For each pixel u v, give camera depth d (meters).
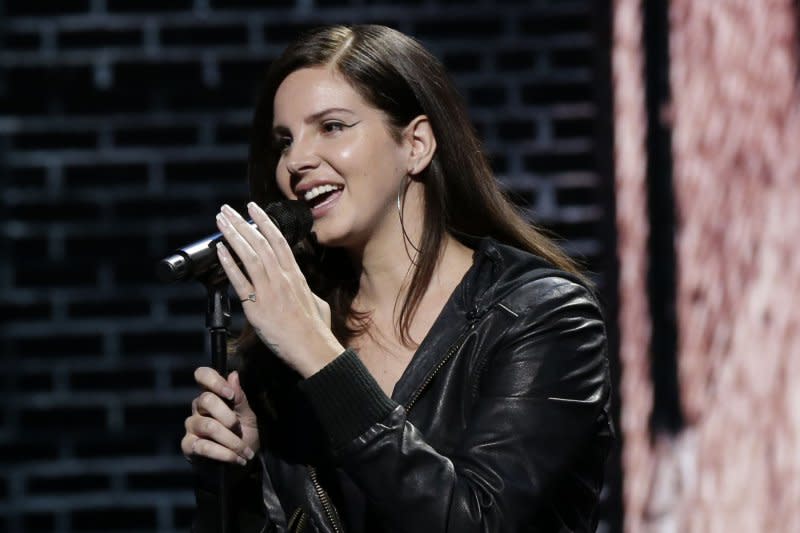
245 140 15.56
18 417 15.05
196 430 6.45
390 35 6.91
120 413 15.13
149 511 14.97
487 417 6.20
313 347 6.09
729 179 13.92
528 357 6.33
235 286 6.12
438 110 6.91
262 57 15.59
